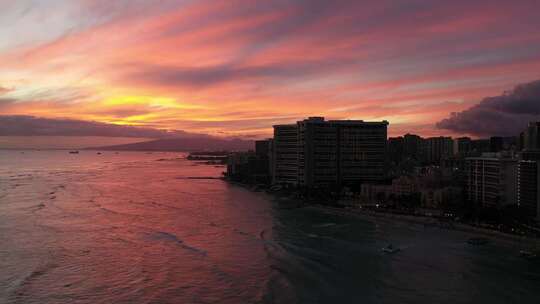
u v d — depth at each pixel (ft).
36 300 419.13
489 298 440.45
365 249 614.34
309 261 552.82
